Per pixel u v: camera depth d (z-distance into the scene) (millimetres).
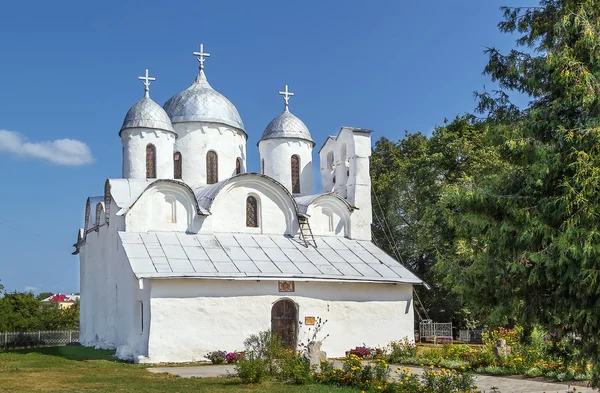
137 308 25828
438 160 38969
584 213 10180
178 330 24531
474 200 11516
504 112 12812
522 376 19516
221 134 34531
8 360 24422
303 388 16453
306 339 26797
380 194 43812
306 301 27172
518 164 12297
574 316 10969
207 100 34844
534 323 12164
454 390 15195
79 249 38812
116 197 28859
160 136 32406
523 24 12500
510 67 12305
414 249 40531
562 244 10188
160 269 24750
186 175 33750
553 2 12273
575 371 18297
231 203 29766
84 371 20828
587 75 10688
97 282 32906
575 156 10555
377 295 28641
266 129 37625
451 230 35000
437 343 36656
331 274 27562
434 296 40062
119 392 15914
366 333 28031
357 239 32094
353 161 32969
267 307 26312
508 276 11711
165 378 18906
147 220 27797
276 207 30656
